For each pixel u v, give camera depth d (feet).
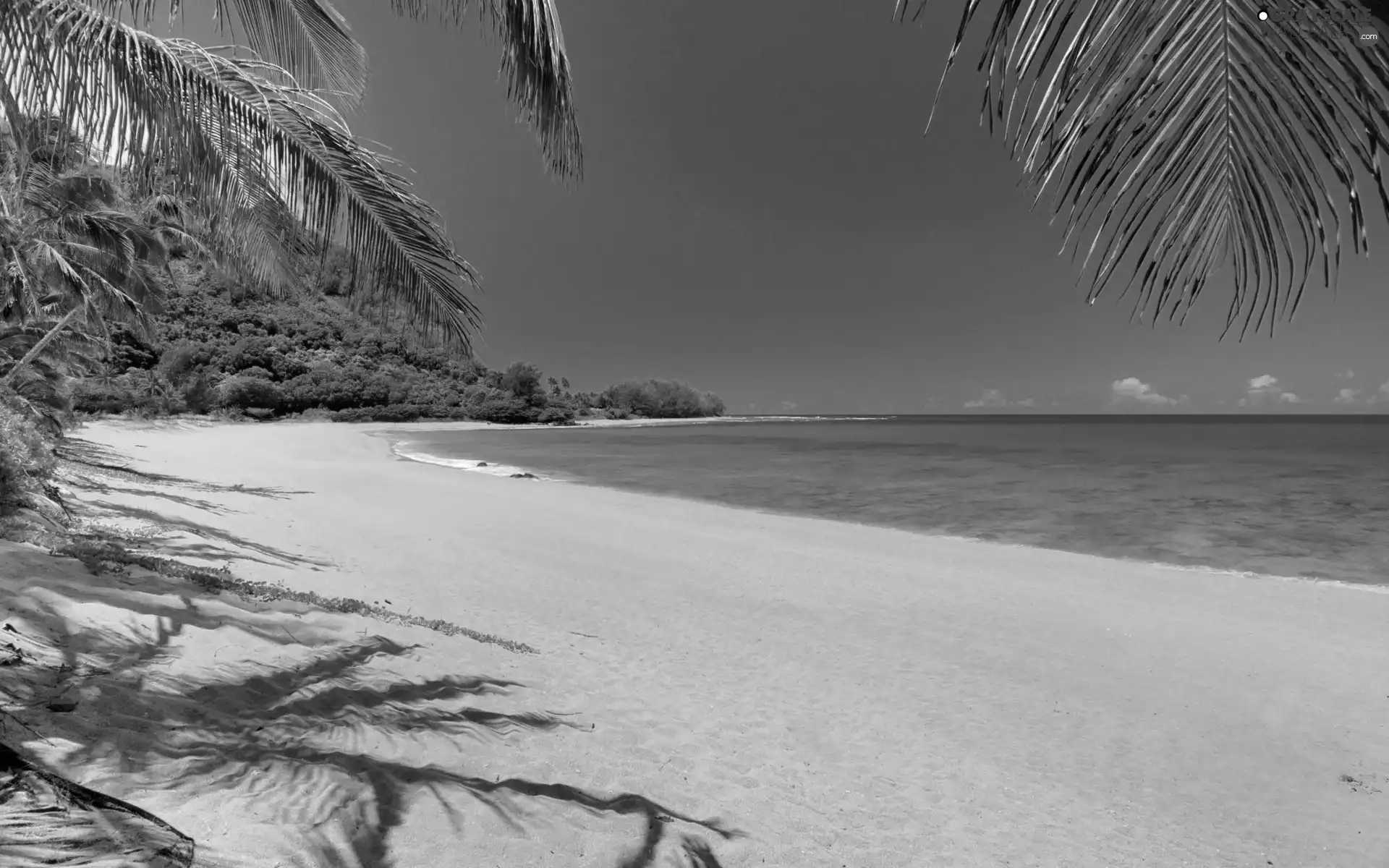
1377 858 12.71
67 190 34.68
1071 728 18.21
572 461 121.49
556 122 11.62
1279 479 87.35
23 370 41.50
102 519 29.32
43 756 8.18
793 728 16.83
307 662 14.49
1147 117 3.20
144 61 12.20
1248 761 16.65
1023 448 170.19
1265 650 24.82
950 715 18.66
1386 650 24.94
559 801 10.58
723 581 33.45
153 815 7.21
